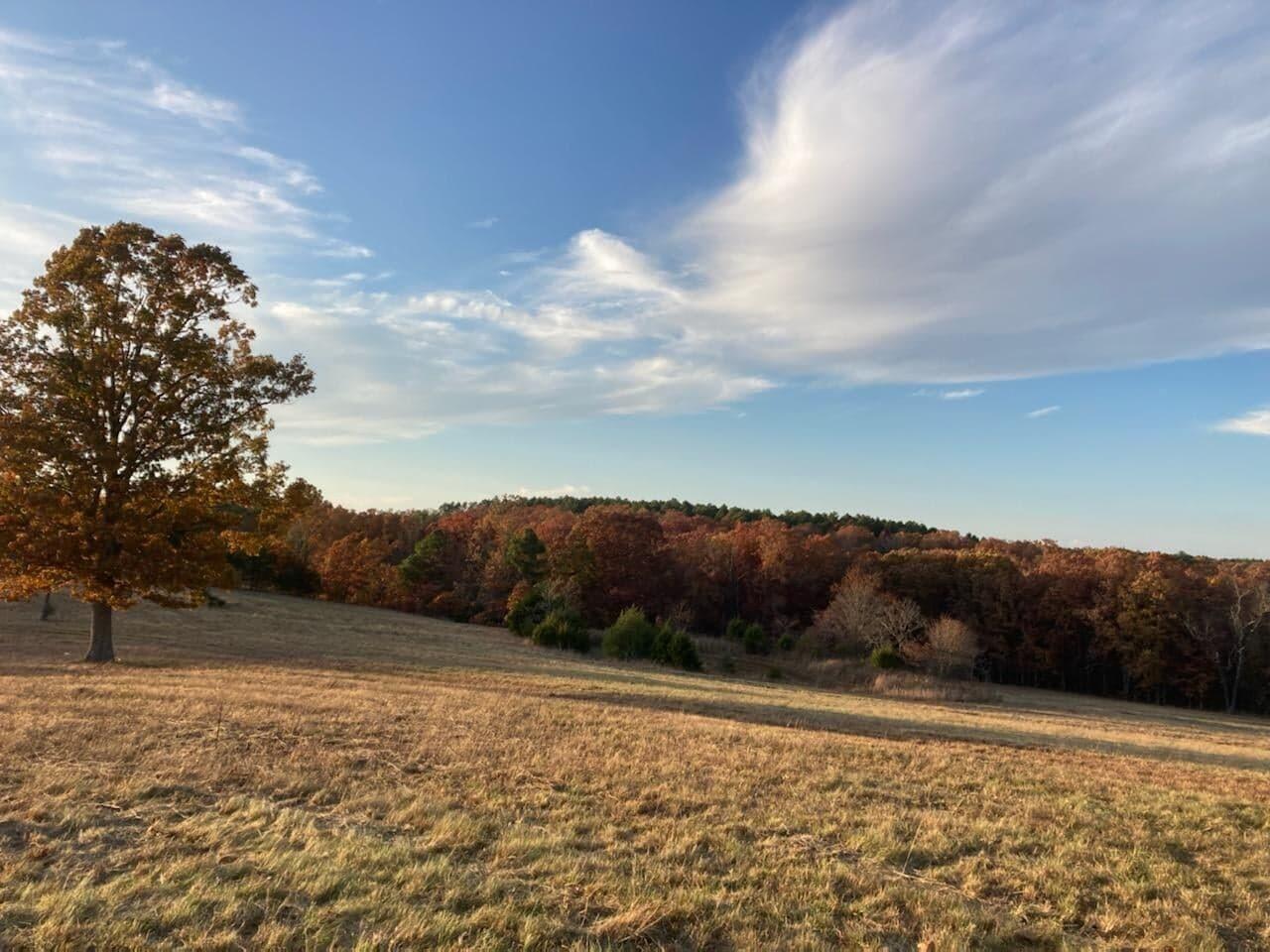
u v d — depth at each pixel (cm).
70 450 1753
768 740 1274
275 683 1653
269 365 2023
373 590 6650
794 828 777
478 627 5584
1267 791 1129
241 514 2056
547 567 6284
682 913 543
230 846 623
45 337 1811
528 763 972
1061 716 3244
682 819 782
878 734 1655
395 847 628
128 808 710
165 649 2444
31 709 1118
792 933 529
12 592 1845
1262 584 5397
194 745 952
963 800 938
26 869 548
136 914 488
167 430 1856
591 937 497
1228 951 555
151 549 1844
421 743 1048
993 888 649
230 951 454
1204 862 745
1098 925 584
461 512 10175
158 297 1884
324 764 900
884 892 608
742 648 5469
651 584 6731
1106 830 830
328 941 469
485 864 620
